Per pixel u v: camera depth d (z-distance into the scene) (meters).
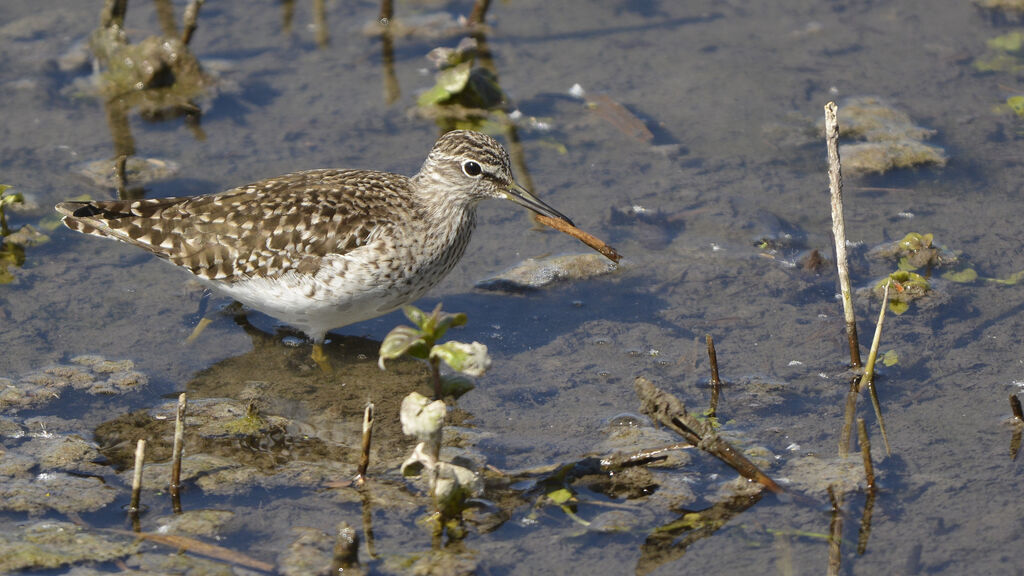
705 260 13.27
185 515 9.31
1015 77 16.75
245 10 18.62
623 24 18.47
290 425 10.71
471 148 11.98
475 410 10.87
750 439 10.31
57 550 8.82
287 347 12.01
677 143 15.50
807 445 10.27
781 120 15.91
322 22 18.36
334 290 11.38
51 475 9.80
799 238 13.58
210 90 16.41
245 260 11.41
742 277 12.96
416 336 8.80
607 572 8.79
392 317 12.76
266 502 9.53
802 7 18.89
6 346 11.55
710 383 11.20
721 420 10.63
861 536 9.12
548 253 13.48
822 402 10.89
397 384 11.44
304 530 9.17
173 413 10.80
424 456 9.04
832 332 11.95
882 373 11.27
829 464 9.98
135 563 8.72
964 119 15.80
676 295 12.70
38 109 15.85
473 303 12.61
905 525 9.23
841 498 9.55
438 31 18.19
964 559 8.84
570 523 9.33
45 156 14.80
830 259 13.16
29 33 17.59
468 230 12.39
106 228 11.68
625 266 13.21
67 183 14.24
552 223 12.43
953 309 12.23
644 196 14.41
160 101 16.12
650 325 12.20
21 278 12.66
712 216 14.01
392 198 11.82
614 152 15.34
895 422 10.55
